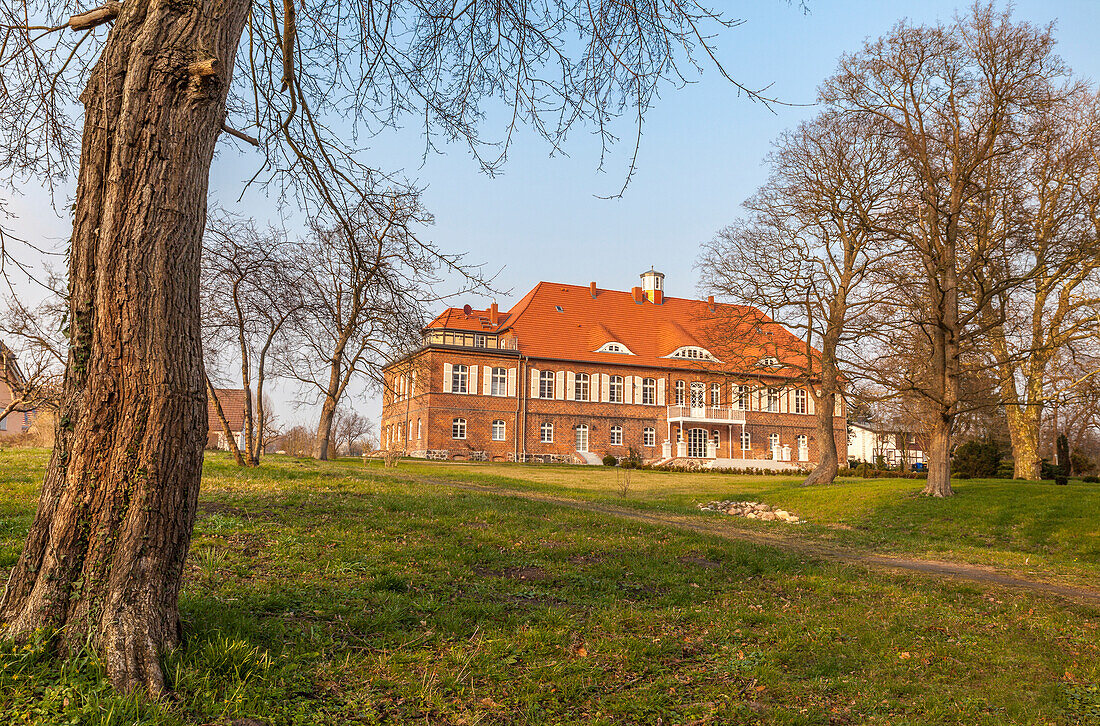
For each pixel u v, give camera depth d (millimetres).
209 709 4137
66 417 4383
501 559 9250
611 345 55656
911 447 59812
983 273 22422
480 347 52312
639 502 22109
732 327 29484
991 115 21641
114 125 4461
